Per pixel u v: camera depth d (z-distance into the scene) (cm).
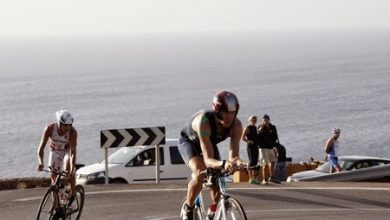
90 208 1597
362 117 17038
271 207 1625
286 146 13312
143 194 1772
